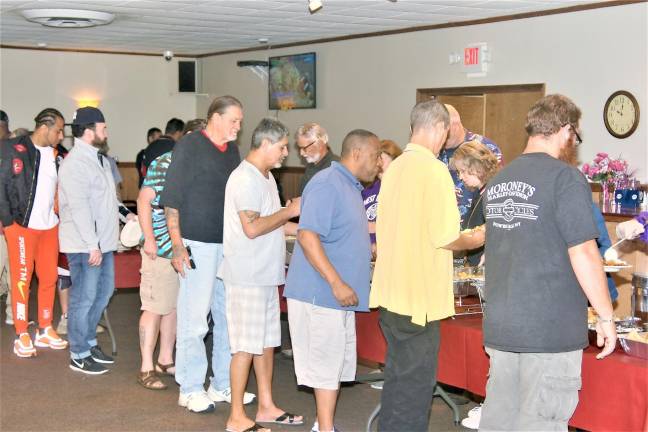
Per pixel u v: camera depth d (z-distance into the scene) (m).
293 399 4.46
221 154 4.04
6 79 11.81
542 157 2.64
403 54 9.12
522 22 7.75
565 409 2.62
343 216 3.29
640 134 6.75
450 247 3.03
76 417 4.07
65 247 4.79
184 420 4.04
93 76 12.42
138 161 10.28
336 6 7.56
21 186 5.10
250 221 3.59
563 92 7.41
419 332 3.11
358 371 4.94
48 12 8.02
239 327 3.71
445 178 3.01
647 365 2.76
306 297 3.38
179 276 4.13
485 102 8.24
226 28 9.44
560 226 2.55
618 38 6.89
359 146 3.32
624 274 6.04
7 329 6.02
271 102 11.20
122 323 6.37
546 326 2.59
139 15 8.48
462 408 4.23
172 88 13.05
